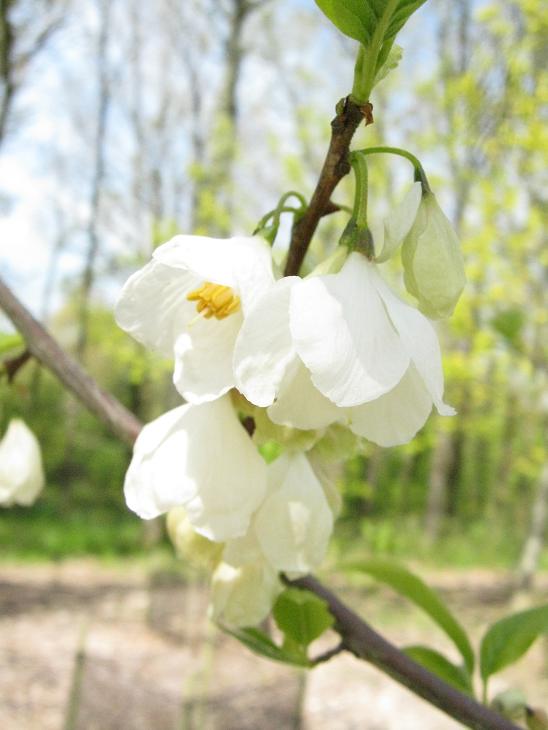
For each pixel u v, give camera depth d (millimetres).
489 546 20859
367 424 1242
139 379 13375
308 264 1551
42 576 14609
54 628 10352
